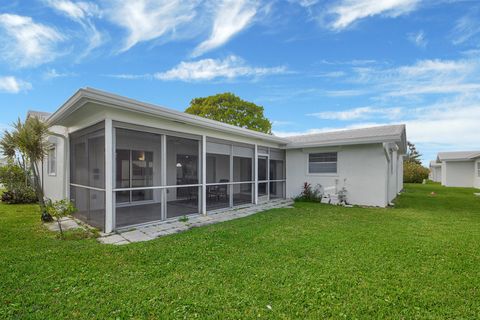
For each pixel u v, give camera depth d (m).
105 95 4.54
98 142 5.46
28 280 2.80
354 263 3.36
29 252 3.71
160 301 2.43
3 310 2.24
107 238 4.61
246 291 2.62
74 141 6.83
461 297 2.53
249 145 8.88
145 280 2.85
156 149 8.69
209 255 3.66
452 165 19.94
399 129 9.39
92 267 3.19
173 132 6.30
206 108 20.08
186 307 2.33
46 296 2.48
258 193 9.43
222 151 7.76
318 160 10.13
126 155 7.96
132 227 5.40
